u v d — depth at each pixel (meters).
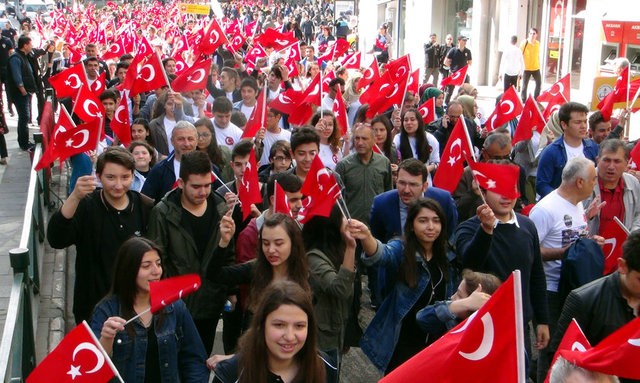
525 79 24.53
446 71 28.23
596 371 3.95
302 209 6.35
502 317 3.72
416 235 5.73
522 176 9.60
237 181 7.91
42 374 4.20
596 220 7.64
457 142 7.71
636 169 8.76
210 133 8.77
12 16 42.34
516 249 6.07
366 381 7.32
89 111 10.37
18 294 5.90
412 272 5.71
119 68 15.91
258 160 9.89
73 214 6.07
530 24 27.83
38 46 29.36
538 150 10.46
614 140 7.59
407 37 37.41
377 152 9.49
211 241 6.40
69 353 4.22
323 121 9.71
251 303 5.45
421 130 10.29
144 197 6.59
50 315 8.17
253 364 4.16
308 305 4.16
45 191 11.03
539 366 6.29
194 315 6.38
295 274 5.45
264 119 9.91
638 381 4.94
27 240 7.07
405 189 7.14
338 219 5.91
